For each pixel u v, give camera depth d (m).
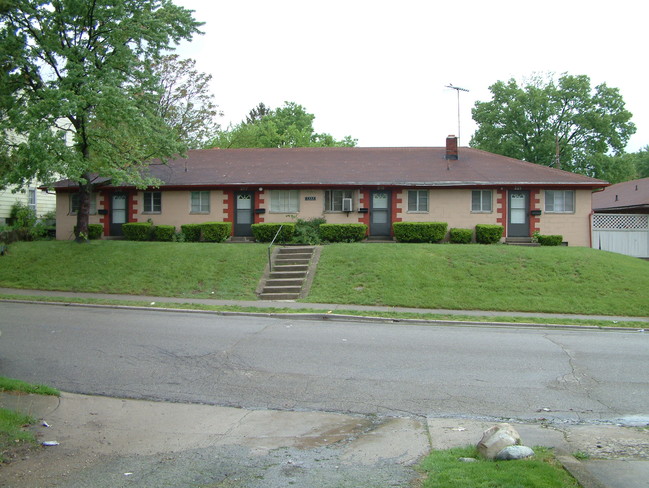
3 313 14.83
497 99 48.16
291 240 25.38
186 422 7.36
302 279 19.48
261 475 5.62
